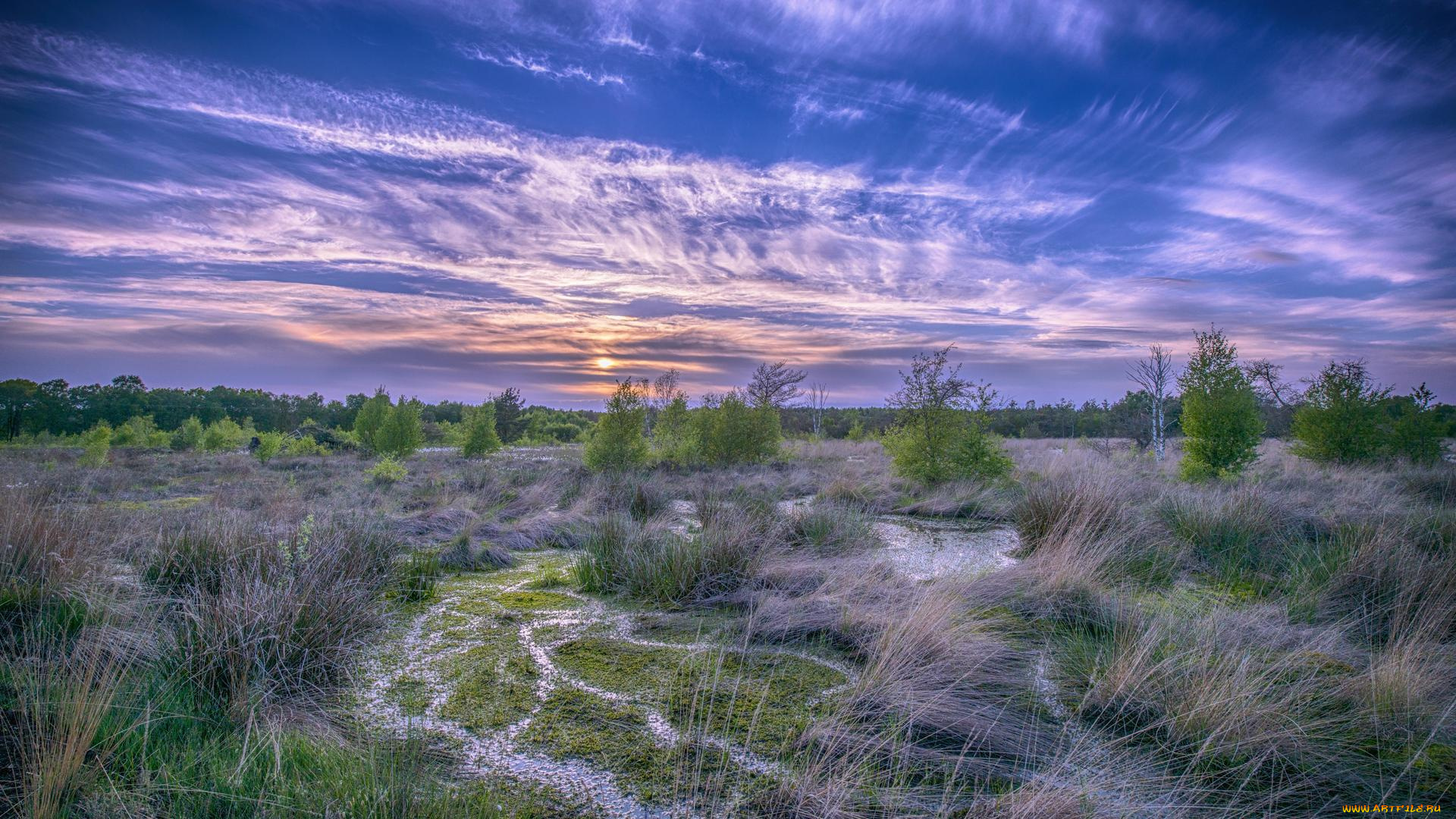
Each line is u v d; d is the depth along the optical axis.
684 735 3.01
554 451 30.77
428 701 3.40
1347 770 2.81
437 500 11.09
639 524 8.14
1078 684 3.67
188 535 5.51
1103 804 2.47
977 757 2.90
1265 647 4.05
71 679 2.91
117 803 2.23
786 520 7.93
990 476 12.31
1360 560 5.42
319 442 30.97
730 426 19.14
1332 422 15.21
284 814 2.21
